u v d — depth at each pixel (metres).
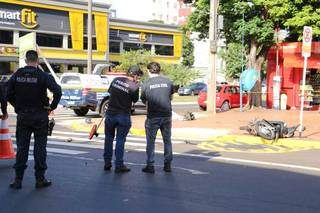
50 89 7.79
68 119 22.83
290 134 15.05
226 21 26.28
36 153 7.91
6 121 10.20
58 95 7.83
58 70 54.31
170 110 9.44
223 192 7.84
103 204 7.00
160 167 10.04
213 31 23.45
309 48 14.97
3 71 49.50
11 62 49.94
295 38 27.20
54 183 8.30
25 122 7.72
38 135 7.88
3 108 8.61
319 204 7.21
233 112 24.89
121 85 9.27
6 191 7.70
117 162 9.33
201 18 27.22
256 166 10.39
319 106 26.11
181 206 6.95
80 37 56.06
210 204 7.08
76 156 11.30
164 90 9.33
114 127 9.47
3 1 48.78
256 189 8.11
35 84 7.70
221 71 69.25
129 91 9.27
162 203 7.09
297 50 25.69
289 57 26.03
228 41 27.97
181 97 52.25
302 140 14.38
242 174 9.43
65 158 10.98
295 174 9.54
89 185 8.20
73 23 55.28
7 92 7.75
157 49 71.69
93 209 6.75
